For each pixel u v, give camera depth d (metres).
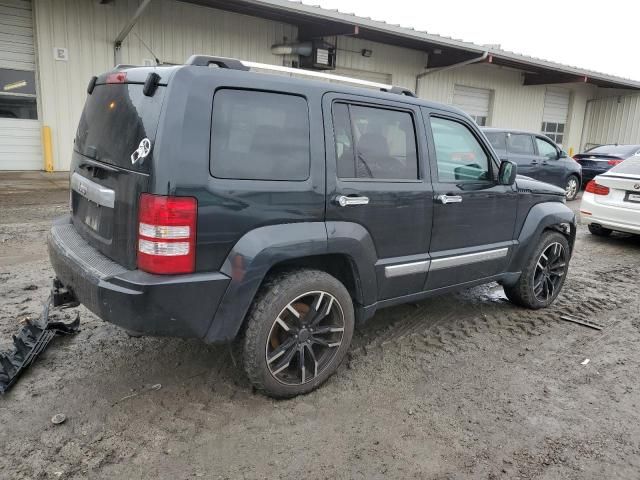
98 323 4.04
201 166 2.62
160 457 2.57
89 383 3.20
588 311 4.96
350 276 3.40
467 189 3.95
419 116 3.66
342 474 2.52
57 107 11.49
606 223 7.95
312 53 14.38
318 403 3.12
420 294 3.85
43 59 11.13
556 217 4.75
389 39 15.88
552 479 2.55
